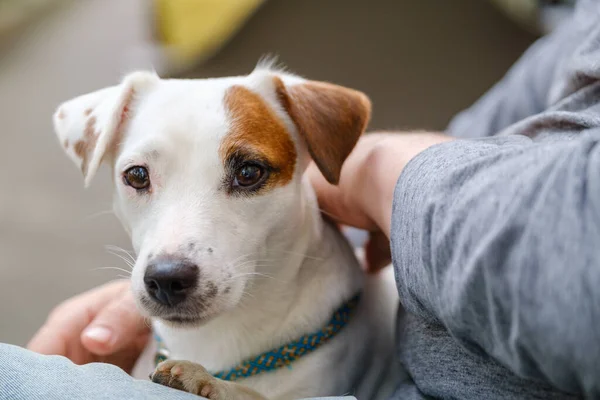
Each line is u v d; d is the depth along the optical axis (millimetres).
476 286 595
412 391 913
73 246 2801
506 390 736
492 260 578
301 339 1058
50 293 2531
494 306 584
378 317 1199
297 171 1117
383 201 935
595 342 520
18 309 2441
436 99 2803
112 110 1109
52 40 4824
